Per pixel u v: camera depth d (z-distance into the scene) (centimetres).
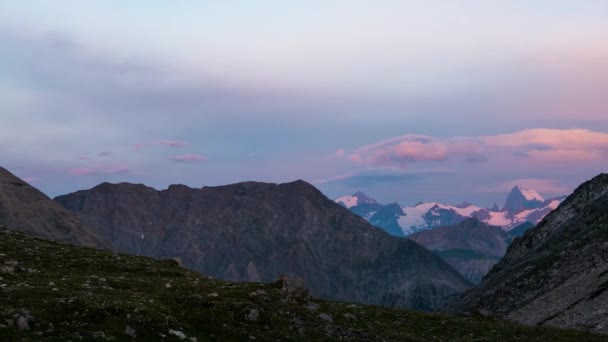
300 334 4909
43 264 5853
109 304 4088
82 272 5791
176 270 7019
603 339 6228
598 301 10506
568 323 10188
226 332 4534
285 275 6656
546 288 13600
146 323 4016
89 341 3566
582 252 14238
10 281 4572
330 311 6178
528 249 19525
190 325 4409
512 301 14388
